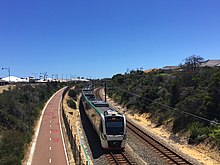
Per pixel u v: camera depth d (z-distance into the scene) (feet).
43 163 98.17
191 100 149.69
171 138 142.72
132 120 202.90
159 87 228.84
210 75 186.50
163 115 176.14
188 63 243.40
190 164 94.48
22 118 163.12
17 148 104.68
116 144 113.60
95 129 137.28
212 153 110.73
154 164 96.89
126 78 395.75
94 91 432.25
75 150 100.63
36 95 271.08
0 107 150.10
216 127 126.72
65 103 295.48
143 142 131.03
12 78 491.72
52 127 168.76
